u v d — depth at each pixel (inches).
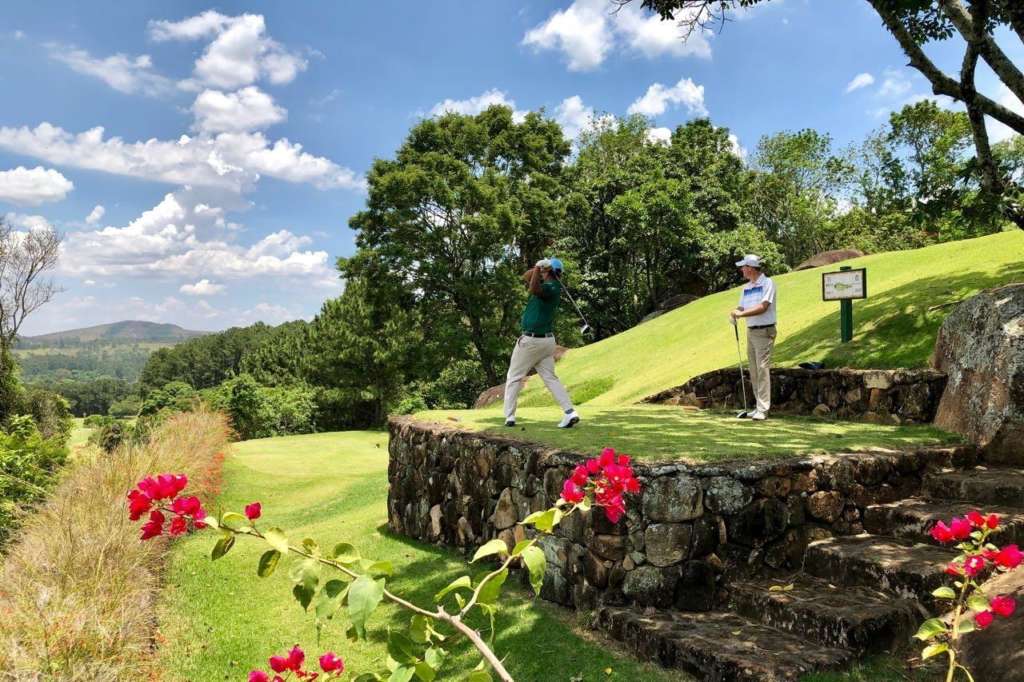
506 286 1190.3
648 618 173.6
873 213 1485.0
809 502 196.2
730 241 1256.2
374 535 315.3
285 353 2070.6
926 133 1435.8
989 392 233.5
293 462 570.3
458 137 1232.8
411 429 311.9
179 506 68.7
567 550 202.5
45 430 1211.2
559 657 168.7
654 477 183.3
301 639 203.2
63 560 215.8
